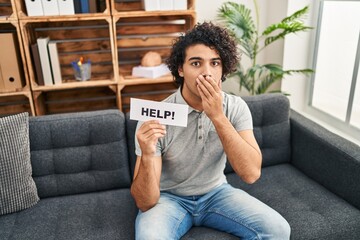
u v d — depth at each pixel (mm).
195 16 2090
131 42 2367
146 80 2158
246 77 2438
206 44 1207
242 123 1349
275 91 2396
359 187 1441
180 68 1327
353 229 1360
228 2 2352
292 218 1388
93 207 1517
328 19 2229
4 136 1463
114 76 2115
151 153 1184
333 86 2227
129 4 2277
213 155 1348
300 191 1596
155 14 2021
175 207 1319
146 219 1238
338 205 1471
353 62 2023
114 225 1388
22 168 1488
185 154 1329
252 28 2354
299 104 2539
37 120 1588
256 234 1211
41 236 1325
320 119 2348
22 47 1936
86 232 1345
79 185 1631
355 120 2053
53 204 1549
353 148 1527
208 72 1204
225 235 1299
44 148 1591
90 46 2320
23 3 1927
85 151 1621
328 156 1606
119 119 1643
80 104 2459
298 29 2018
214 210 1340
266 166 1878
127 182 1690
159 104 1215
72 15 1912
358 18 1955
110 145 1634
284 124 1866
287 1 2264
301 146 1802
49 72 2049
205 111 1220
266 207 1298
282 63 2414
